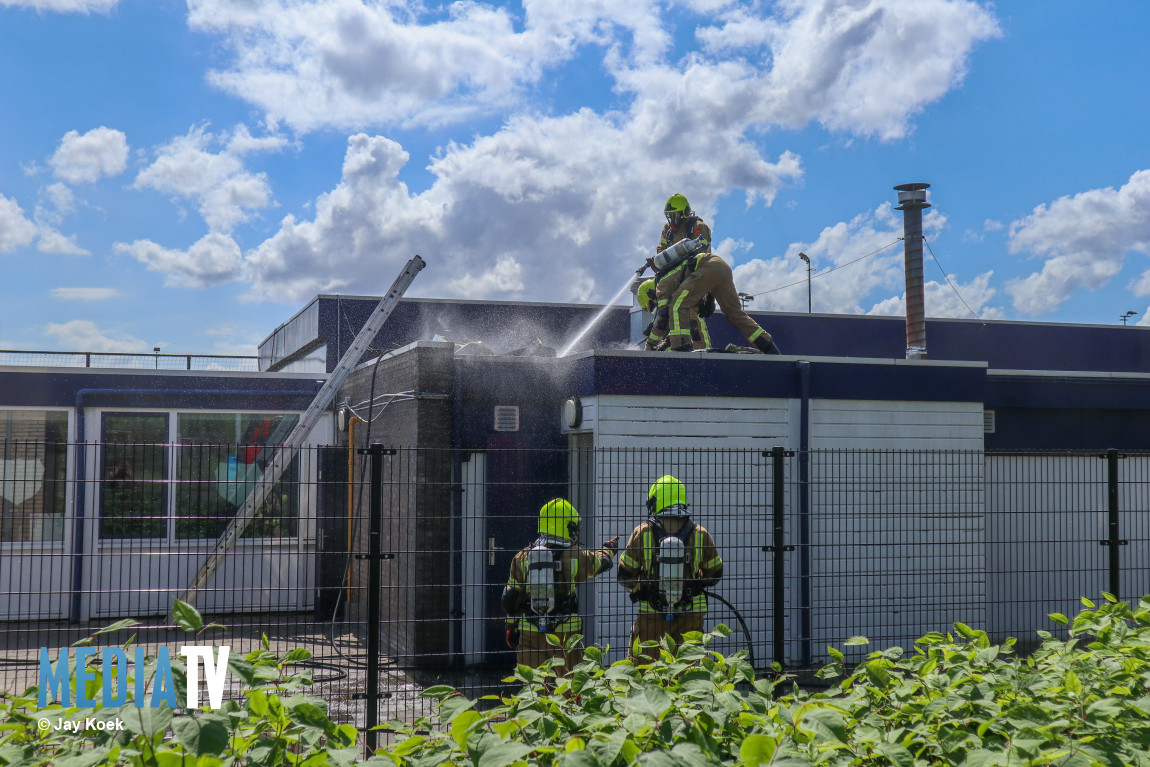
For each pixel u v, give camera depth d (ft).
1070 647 13.71
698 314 38.01
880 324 61.62
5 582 36.78
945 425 33.99
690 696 10.19
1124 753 10.39
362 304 53.83
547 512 22.12
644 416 31.04
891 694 11.91
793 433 32.45
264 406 42.50
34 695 10.12
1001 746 10.24
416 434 31.78
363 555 20.03
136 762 8.47
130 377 40.96
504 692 26.61
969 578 32.27
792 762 8.56
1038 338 63.87
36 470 39.11
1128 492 37.40
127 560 36.99
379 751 9.89
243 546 27.02
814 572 30.86
